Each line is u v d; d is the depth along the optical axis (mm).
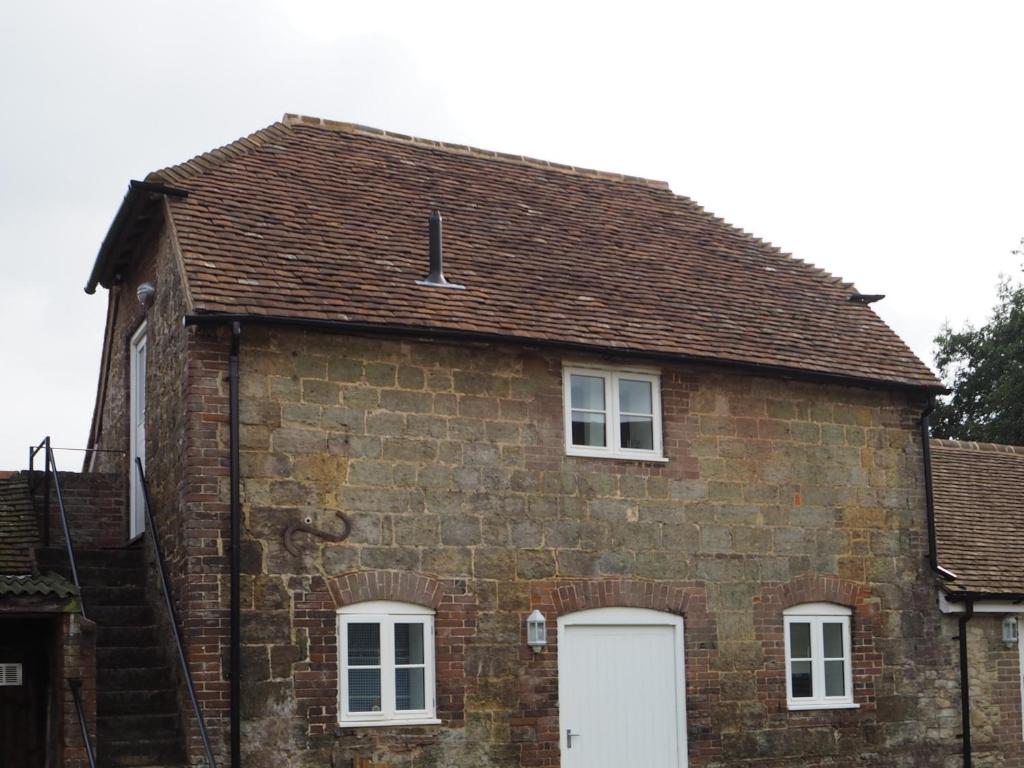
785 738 16359
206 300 13531
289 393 13961
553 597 15078
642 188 20938
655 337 16203
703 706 15852
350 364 14344
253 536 13539
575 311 16125
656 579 15797
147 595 15000
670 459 16141
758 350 16953
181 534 13641
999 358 35438
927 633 17781
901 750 17234
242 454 13625
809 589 16859
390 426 14453
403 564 14266
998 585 18312
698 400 16500
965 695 17844
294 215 15883
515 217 18219
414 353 14734
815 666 16828
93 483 17172
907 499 17969
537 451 15266
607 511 15602
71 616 12773
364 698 13898
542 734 14766
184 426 13664
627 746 15312
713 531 16297
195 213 15023
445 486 14656
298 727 13422
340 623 13836
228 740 13047
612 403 15930
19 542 15031
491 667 14586
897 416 18141
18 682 13922
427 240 16578
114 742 13008
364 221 16422
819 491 17219
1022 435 34594
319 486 13953
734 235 20453
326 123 18594
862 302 19922
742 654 16234
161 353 15172
